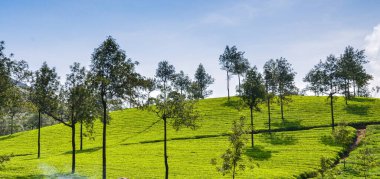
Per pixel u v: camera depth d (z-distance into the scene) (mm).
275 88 102938
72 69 54250
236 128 42031
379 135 79188
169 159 70125
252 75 83812
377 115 97188
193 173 57781
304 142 79625
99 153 80500
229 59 135625
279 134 89312
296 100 126688
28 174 55406
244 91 82250
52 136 109062
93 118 55156
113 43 48188
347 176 53656
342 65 113875
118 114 129375
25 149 95250
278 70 104312
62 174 55375
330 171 48438
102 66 48312
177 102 50875
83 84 53750
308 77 125438
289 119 101812
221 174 56781
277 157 68188
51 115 56438
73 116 56375
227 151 41969
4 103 51312
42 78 55906
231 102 131250
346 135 69938
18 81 52469
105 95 49281
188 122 51125
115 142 95000
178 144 85312
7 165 65125
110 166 63906
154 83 50875
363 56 120438
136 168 61938
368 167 53656
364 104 110875
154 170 60156
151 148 82375
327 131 87312
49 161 70625
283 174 55594
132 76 48438
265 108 117312
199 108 126250
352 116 98562
